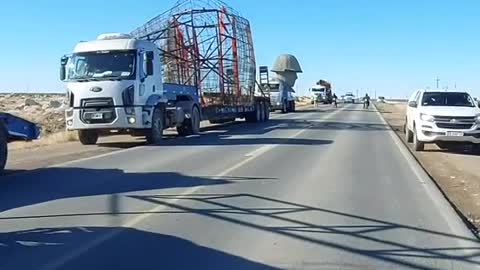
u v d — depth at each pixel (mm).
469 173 15469
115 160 16812
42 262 6887
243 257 7090
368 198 10922
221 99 32062
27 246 7562
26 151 20781
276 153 18547
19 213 9531
